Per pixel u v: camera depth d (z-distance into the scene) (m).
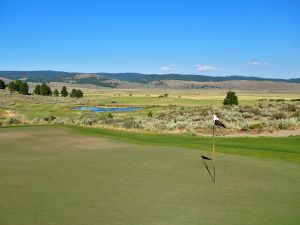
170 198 13.34
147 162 19.45
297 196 13.80
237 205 12.69
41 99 120.00
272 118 52.00
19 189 14.15
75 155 21.61
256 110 59.25
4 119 48.84
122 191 14.09
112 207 12.24
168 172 17.27
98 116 63.09
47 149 24.11
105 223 10.83
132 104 115.38
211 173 17.16
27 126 35.97
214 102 118.00
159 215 11.58
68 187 14.51
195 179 16.03
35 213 11.57
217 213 11.86
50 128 34.53
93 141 27.97
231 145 26.25
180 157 20.91
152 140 29.66
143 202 12.82
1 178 15.78
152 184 15.16
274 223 11.07
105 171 17.28
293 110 59.12
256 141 28.66
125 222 10.94
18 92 134.12
